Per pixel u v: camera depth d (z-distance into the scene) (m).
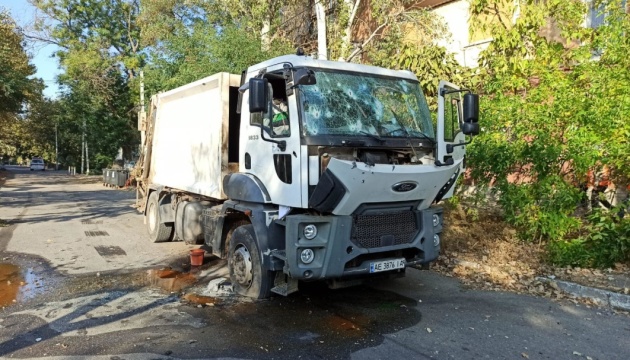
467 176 8.44
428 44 12.32
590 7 8.77
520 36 8.88
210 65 14.41
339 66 5.57
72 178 39.06
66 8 32.22
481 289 6.56
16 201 18.84
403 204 5.40
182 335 4.88
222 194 6.98
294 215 5.04
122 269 7.65
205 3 19.00
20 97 24.39
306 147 4.95
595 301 5.99
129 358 4.32
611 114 6.82
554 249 7.25
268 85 5.15
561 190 7.23
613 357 4.46
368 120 5.42
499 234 8.46
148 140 10.93
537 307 5.83
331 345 4.65
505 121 7.90
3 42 22.92
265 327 5.11
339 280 5.32
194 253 7.89
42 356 4.36
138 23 23.91
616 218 6.98
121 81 34.47
